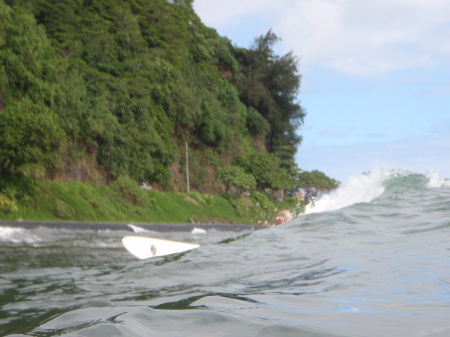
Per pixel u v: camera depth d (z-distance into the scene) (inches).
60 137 1130.7
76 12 1790.1
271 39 3120.1
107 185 1494.8
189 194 1883.6
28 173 1088.2
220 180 2170.3
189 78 2299.5
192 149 2175.2
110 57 1802.4
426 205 438.3
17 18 1325.0
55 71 1386.6
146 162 1717.5
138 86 1790.1
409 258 214.2
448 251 230.4
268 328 104.3
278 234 322.3
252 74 2970.0
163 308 132.0
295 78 3085.6
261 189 2407.7
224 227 1577.3
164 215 1565.0
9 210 1014.4
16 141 1037.2
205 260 238.8
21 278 224.8
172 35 2240.4
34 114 1087.6
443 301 130.5
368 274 179.9
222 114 2357.3
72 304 155.9
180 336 101.0
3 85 1205.7
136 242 293.1
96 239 689.0
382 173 631.8
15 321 131.6
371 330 101.7
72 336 105.3
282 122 2989.7
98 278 211.5
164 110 2005.4
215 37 2815.0
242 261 233.1
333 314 118.0
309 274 191.6
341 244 275.9
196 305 134.3
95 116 1539.1
